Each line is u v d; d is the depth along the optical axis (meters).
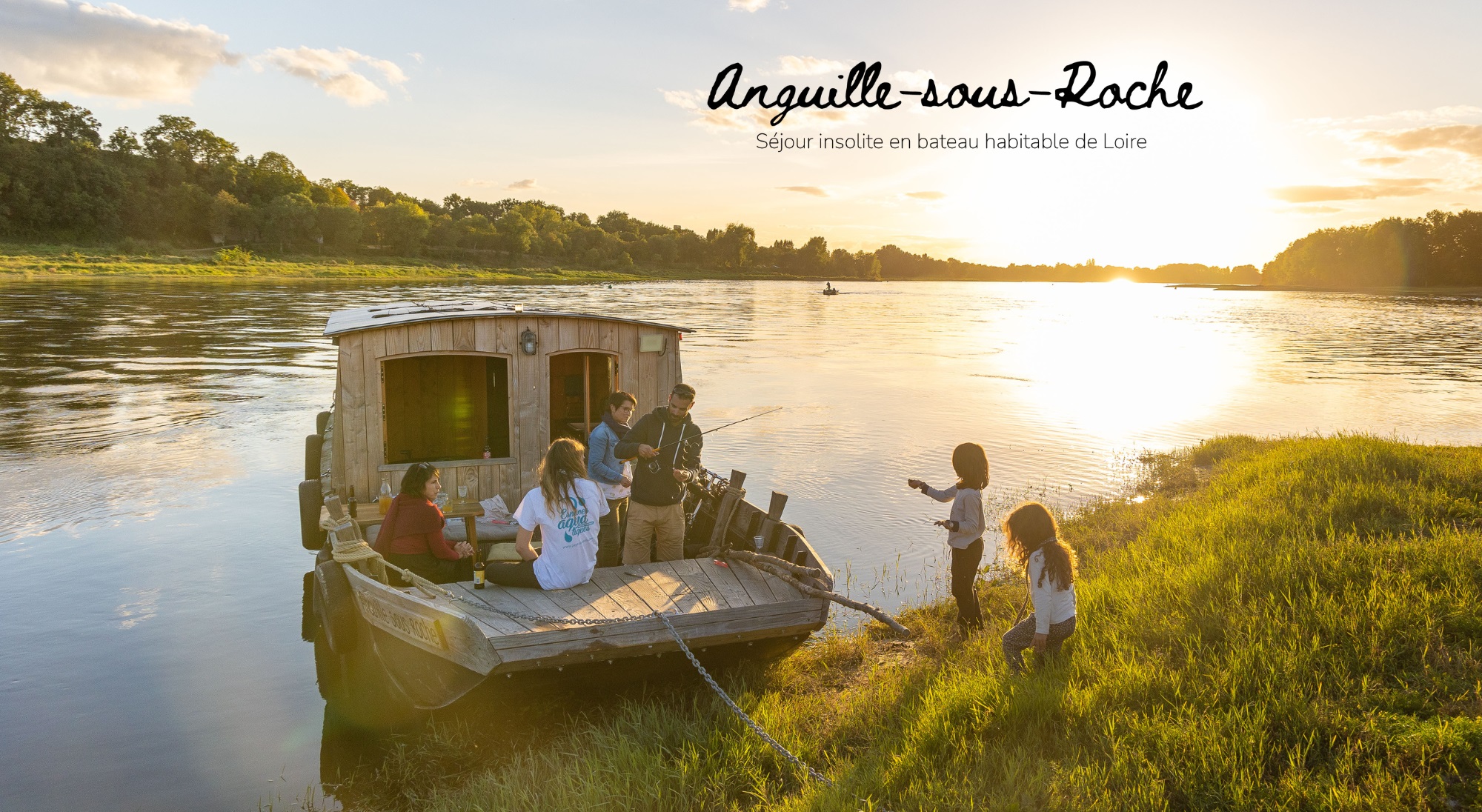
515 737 6.02
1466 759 4.11
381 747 5.94
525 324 9.18
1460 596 5.69
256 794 5.35
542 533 6.39
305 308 46.00
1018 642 5.89
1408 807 3.84
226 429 16.53
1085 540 9.98
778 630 6.25
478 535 8.08
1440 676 4.80
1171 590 6.82
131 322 36.88
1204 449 15.29
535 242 167.62
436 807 5.04
